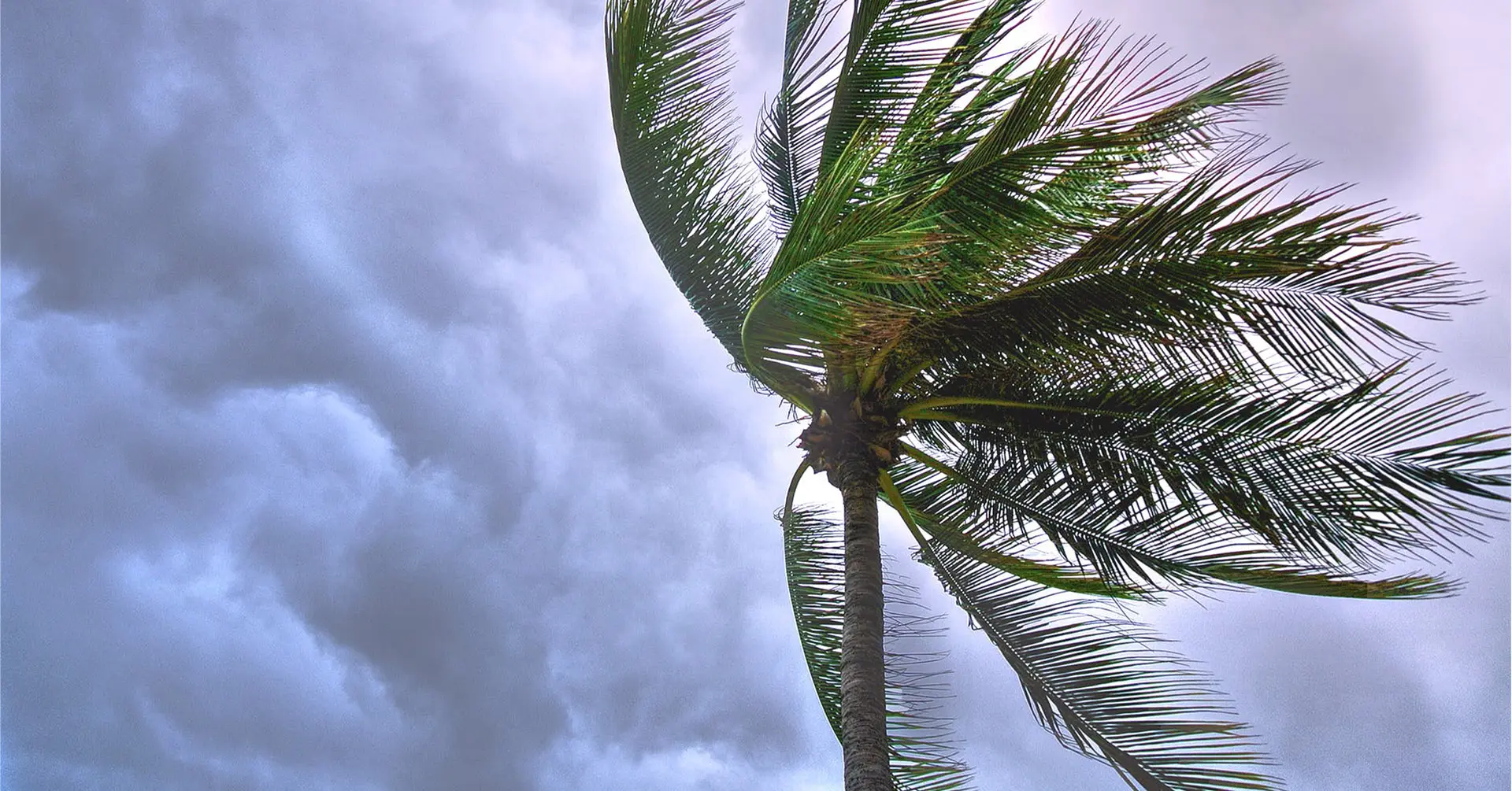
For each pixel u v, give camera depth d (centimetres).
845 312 682
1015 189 650
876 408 908
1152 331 709
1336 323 681
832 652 1061
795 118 1025
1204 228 665
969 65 811
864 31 906
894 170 680
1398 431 730
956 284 681
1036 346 750
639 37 904
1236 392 782
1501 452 698
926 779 953
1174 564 873
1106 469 855
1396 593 802
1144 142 630
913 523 1006
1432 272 651
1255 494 794
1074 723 884
